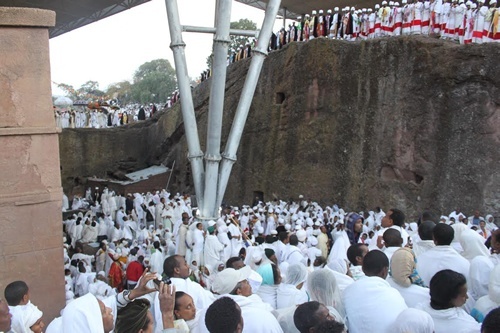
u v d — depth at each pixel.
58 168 7.72
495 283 5.18
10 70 7.34
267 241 12.42
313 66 25.27
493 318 3.44
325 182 24.44
